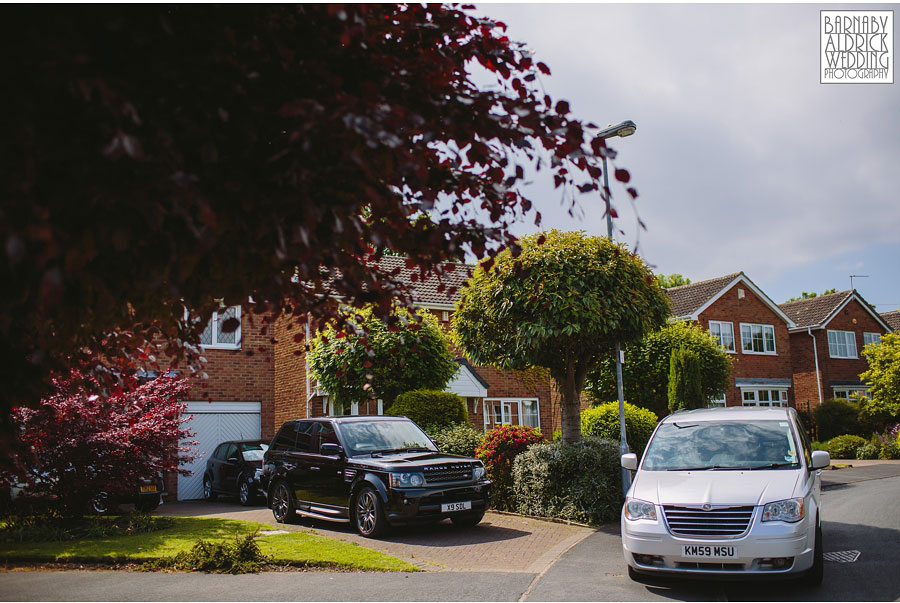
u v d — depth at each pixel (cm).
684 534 657
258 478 1539
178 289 277
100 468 1048
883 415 3039
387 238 352
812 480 721
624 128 1338
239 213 281
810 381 3722
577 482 1175
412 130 291
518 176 331
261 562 788
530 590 675
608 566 795
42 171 238
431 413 1492
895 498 1352
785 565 629
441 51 328
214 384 1875
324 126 242
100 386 490
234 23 277
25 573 760
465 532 1056
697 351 2320
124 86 238
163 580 721
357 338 452
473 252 378
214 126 269
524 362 1239
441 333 1639
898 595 625
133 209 253
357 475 1043
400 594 655
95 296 312
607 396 2312
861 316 3922
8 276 264
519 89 345
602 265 1177
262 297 366
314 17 279
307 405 1941
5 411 414
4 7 240
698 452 776
